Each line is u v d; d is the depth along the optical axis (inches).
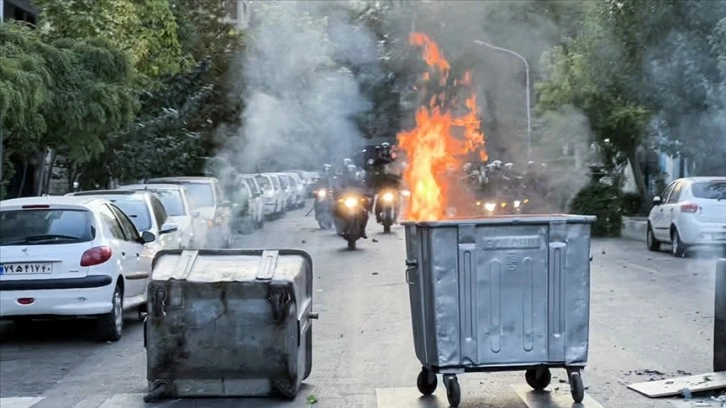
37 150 933.2
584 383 436.8
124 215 645.3
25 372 496.7
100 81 831.7
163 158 1291.8
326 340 556.4
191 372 415.2
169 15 1103.0
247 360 413.1
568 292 390.9
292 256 441.4
